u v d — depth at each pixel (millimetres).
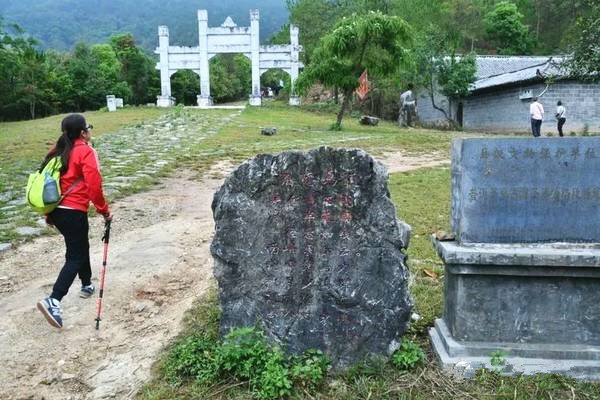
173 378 3910
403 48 21500
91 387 3951
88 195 4727
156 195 9984
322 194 3891
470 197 3893
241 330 3836
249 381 3738
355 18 21531
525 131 26203
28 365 4238
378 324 3928
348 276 3898
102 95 43188
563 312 3879
